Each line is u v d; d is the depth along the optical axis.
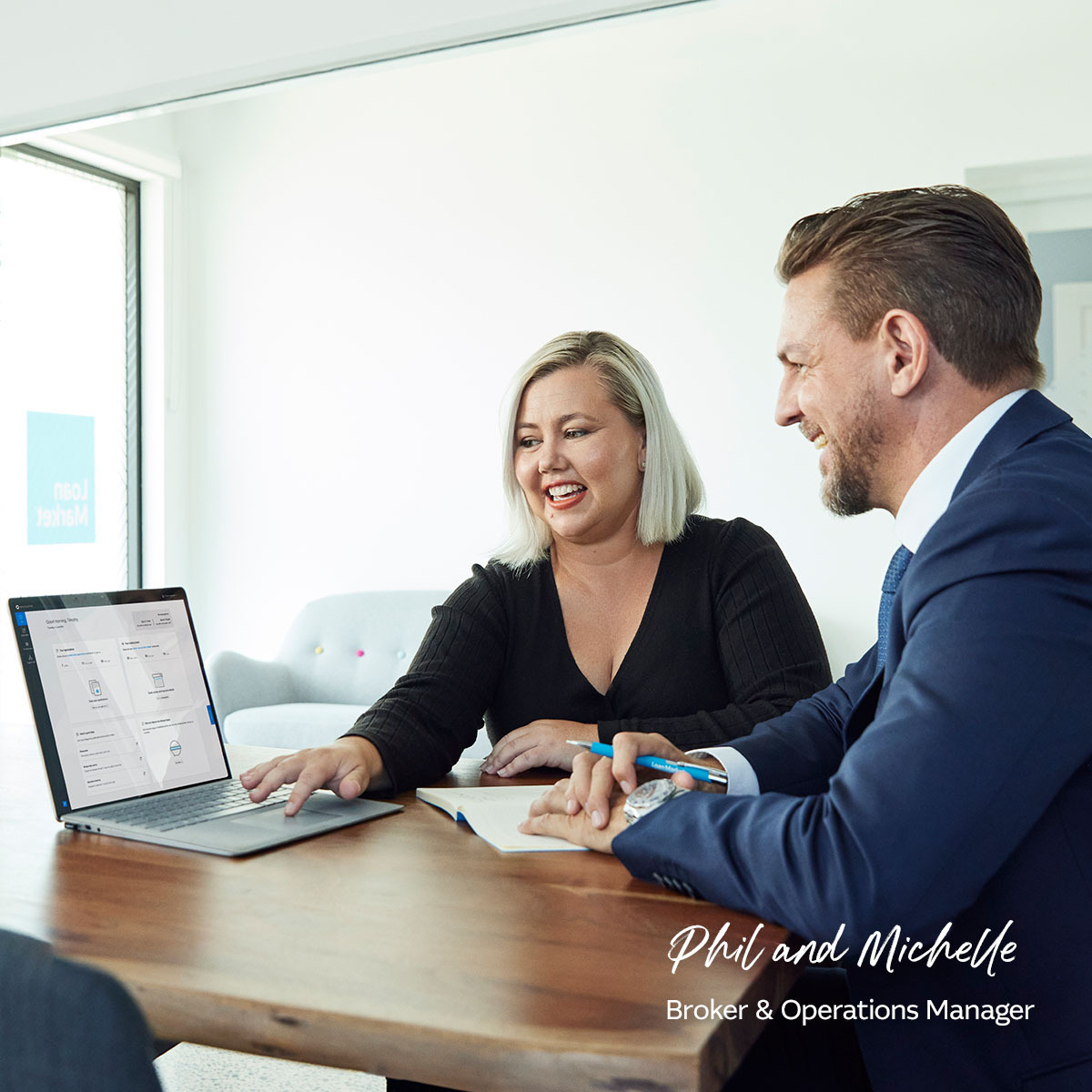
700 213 4.14
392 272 4.67
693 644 1.62
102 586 4.78
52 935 0.81
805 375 1.03
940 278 0.95
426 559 4.63
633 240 4.25
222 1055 2.26
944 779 0.77
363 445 4.73
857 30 3.88
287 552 4.87
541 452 1.62
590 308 4.33
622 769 1.07
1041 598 0.80
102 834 1.15
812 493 3.98
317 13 2.33
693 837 0.89
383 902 0.89
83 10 2.59
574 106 4.34
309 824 1.15
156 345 4.91
